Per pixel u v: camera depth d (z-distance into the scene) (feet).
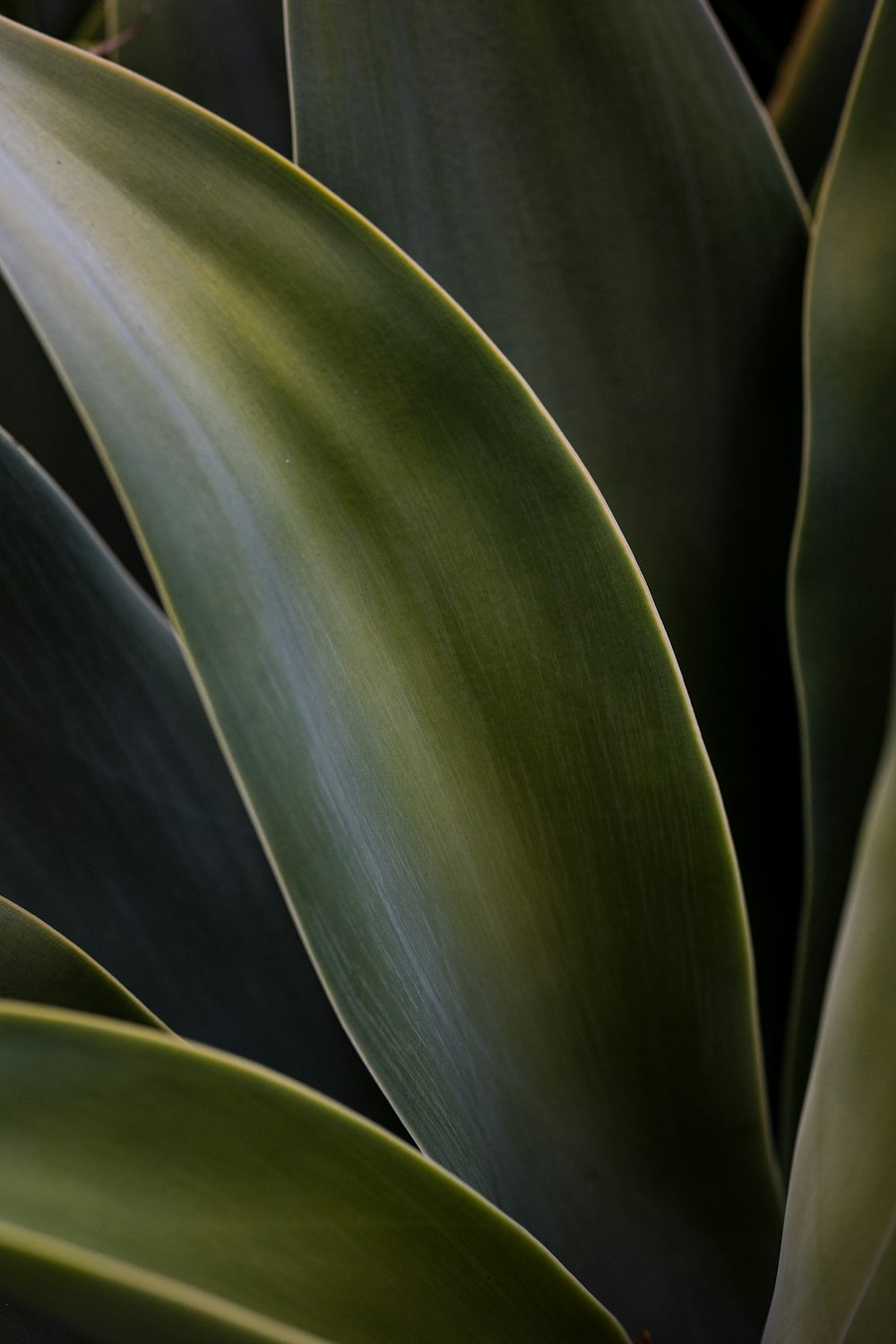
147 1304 1.62
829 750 2.28
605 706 1.98
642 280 2.32
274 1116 1.76
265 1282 1.76
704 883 2.02
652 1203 2.15
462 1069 2.03
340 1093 2.26
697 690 2.36
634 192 2.31
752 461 2.35
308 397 1.96
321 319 1.95
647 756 1.98
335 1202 1.78
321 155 2.27
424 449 1.96
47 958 1.96
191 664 1.90
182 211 1.94
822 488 2.26
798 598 2.28
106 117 1.93
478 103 2.29
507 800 2.01
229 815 2.30
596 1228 2.14
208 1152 1.75
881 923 1.90
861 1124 1.92
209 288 1.95
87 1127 1.73
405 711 1.99
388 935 1.97
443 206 2.29
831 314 2.26
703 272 2.32
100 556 2.27
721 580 2.36
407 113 2.27
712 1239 2.17
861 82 2.23
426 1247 1.82
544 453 1.93
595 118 2.30
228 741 1.91
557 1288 1.88
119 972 2.24
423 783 2.00
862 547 2.27
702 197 2.31
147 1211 1.73
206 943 2.27
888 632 2.28
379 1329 1.80
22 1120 1.72
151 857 2.26
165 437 1.92
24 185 1.90
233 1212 1.75
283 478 1.97
